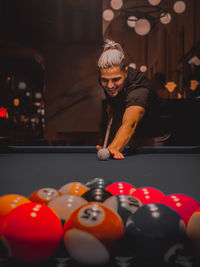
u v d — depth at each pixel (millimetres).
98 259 565
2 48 8570
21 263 577
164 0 7875
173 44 10617
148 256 574
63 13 7445
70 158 2375
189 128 4652
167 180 1456
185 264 583
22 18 7461
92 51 8055
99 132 8008
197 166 1934
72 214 614
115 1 6484
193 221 610
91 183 1070
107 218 592
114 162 2129
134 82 2449
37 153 2752
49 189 869
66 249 587
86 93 8102
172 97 10188
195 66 7926
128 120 2283
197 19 7926
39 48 8258
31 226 567
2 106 13172
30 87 19781
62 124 8117
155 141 2984
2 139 4770
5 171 1732
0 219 656
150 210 613
